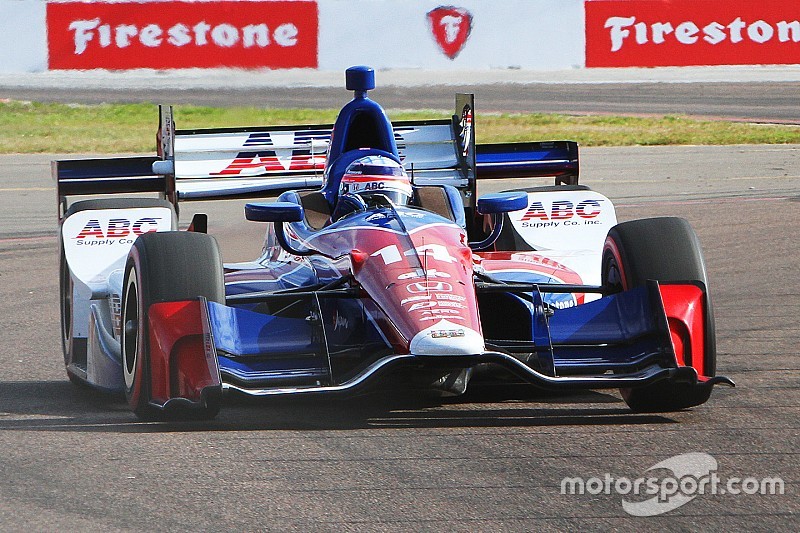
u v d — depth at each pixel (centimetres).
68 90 11312
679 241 2030
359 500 1507
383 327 1914
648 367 1911
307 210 2481
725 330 2834
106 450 1744
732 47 12225
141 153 7650
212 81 11519
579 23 12169
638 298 1981
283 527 1405
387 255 2027
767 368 2394
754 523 1421
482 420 1950
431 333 1808
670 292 1977
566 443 1786
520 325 2280
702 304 1983
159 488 1552
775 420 1934
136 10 11406
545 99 11019
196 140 2952
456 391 1947
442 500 1508
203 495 1523
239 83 11562
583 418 1966
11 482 1584
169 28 11450
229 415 2009
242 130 2998
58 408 2105
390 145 2584
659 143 8312
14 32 11381
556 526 1412
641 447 1759
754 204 5269
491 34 12025
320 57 11656
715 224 4681
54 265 3950
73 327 2328
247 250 3297
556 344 1973
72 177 2891
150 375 1869
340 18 11656
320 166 2944
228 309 1911
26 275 3759
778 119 9669
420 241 2066
